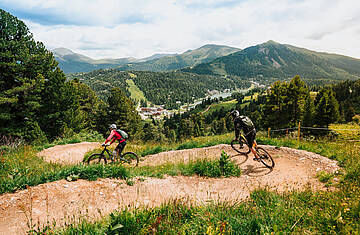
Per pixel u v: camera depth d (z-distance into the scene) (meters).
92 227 3.16
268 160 7.35
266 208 3.57
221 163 7.00
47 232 3.06
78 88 40.62
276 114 34.94
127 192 5.18
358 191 4.10
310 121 39.31
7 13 21.86
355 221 2.88
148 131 75.06
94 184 5.41
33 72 23.89
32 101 23.34
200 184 5.98
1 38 20.94
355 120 74.50
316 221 3.12
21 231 3.36
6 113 21.41
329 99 39.16
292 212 3.39
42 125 25.22
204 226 2.99
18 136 21.92
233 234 2.92
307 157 7.70
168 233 2.90
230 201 4.17
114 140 7.68
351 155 6.84
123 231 3.00
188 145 12.02
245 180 6.20
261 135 17.03
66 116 26.31
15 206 4.12
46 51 26.03
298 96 33.44
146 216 3.30
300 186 5.38
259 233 2.92
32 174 5.56
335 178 5.53
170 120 143.50
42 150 12.20
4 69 21.58
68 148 13.02
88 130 36.19
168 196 4.99
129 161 7.70
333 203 3.55
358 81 113.38
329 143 9.46
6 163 6.60
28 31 24.38
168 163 7.99
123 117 39.06
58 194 4.73
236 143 10.76
